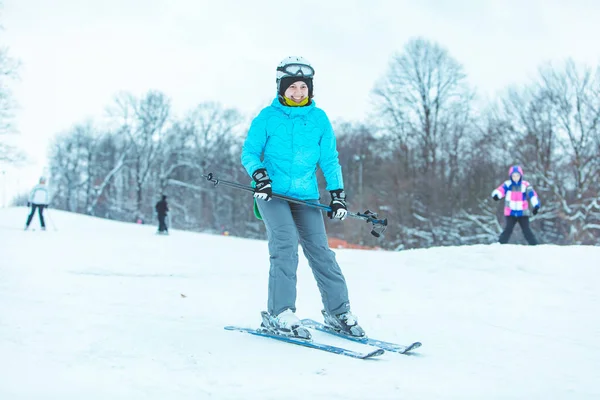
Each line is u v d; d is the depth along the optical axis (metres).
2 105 28.48
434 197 32.19
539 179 28.53
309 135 3.71
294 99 3.70
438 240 31.73
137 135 50.97
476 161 32.25
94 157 53.94
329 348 3.24
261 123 3.70
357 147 50.09
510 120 29.59
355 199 36.94
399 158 34.09
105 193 53.31
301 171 3.74
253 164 3.63
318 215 3.83
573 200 27.97
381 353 3.11
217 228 50.81
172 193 51.75
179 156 51.94
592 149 27.00
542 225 29.73
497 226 29.52
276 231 3.60
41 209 15.62
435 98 34.31
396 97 34.59
